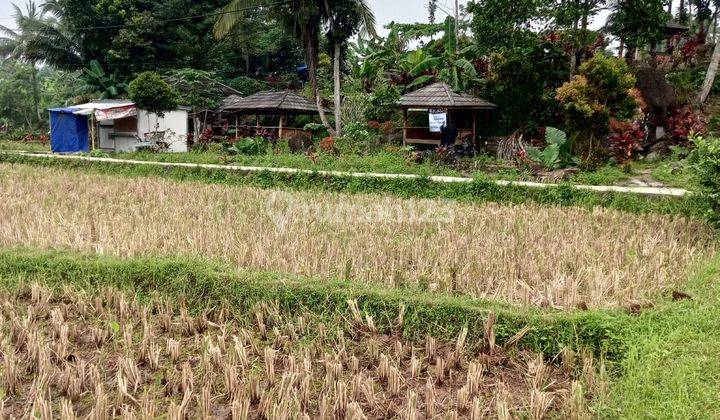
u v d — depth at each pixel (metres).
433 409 3.49
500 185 11.14
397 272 5.69
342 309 4.86
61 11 30.86
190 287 5.38
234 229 7.50
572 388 3.64
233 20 21.95
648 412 3.30
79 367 3.98
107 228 7.33
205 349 4.29
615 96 14.45
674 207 9.24
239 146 19.31
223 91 29.12
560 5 16.02
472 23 18.06
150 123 23.36
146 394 3.65
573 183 11.49
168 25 30.45
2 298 5.45
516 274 5.62
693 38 21.03
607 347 4.05
